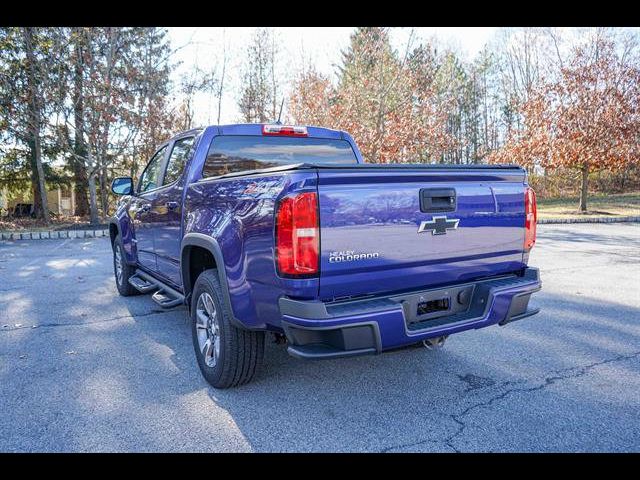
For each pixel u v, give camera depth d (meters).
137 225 5.36
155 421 2.94
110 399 3.24
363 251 2.68
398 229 2.80
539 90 21.84
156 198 4.65
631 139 20.00
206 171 4.01
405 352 4.12
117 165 20.42
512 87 41.97
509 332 4.69
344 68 25.34
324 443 2.70
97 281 7.45
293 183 2.54
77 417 2.99
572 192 32.19
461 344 4.34
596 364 3.83
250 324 2.97
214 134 4.09
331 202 2.57
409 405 3.15
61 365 3.87
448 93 24.25
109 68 16.08
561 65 23.03
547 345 4.30
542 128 21.16
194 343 3.61
